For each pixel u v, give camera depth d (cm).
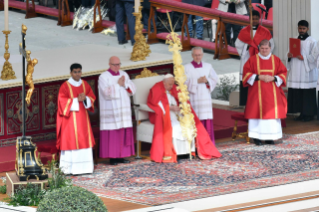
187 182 3033
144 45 3991
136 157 3588
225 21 5612
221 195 2803
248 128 3806
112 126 3397
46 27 6769
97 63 3894
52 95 3681
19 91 3550
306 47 4197
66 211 2219
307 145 3709
